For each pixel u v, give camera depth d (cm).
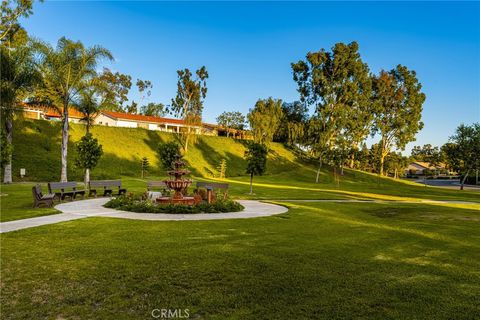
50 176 3316
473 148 4731
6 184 2725
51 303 493
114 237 911
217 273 634
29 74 2456
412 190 4112
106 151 4441
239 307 493
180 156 1652
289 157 6500
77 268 645
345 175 5881
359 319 466
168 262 691
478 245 966
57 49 2680
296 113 7706
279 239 950
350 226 1223
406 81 6419
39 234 930
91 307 483
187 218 1280
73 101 2756
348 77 5631
